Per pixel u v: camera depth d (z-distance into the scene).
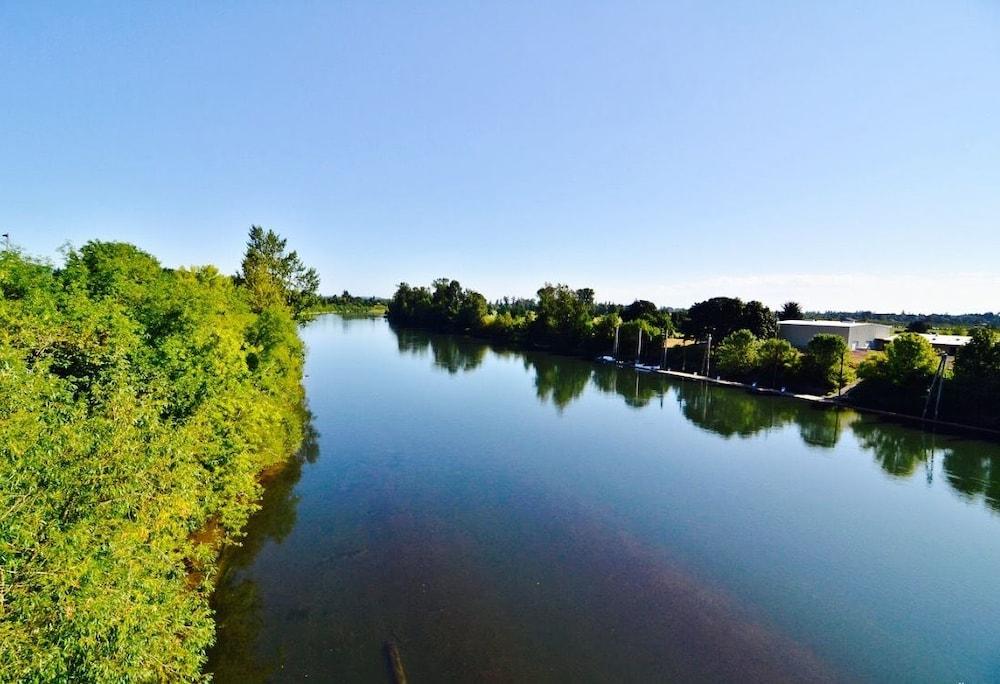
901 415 50.03
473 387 61.16
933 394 48.78
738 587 19.80
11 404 8.21
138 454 10.46
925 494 30.20
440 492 27.92
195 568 16.89
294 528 22.91
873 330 97.44
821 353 60.53
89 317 14.85
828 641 16.80
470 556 21.17
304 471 30.27
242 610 16.86
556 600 18.34
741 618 17.81
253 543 21.41
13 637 6.94
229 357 20.83
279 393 31.59
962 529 25.42
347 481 28.81
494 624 16.80
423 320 153.50
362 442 36.62
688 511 26.88
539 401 54.38
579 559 21.36
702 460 35.75
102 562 8.41
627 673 14.84
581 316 104.56
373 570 19.70
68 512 8.73
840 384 58.69
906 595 19.58
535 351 106.19
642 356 90.00
